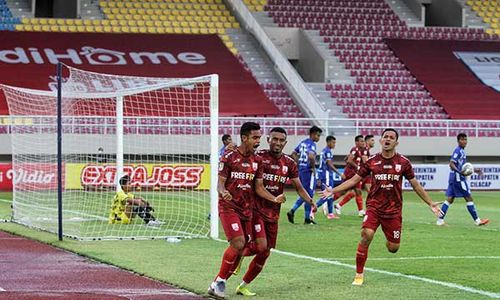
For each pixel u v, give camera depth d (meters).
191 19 89.44
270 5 92.00
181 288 21.44
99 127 64.50
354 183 22.50
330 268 24.95
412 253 28.98
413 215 45.81
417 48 89.88
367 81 84.81
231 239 20.09
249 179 20.53
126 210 38.53
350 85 83.75
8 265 25.69
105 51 82.00
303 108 78.06
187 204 49.03
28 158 48.84
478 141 77.19
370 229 22.00
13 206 42.28
